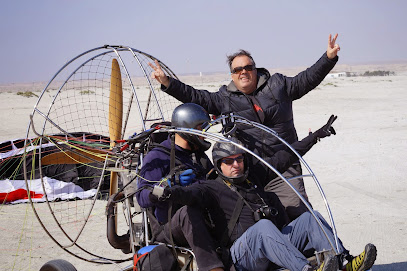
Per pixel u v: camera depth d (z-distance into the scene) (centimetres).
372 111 2469
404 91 3934
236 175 441
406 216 822
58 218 895
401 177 1078
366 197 941
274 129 555
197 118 472
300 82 558
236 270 431
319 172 1164
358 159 1280
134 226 541
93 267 681
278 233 412
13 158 1020
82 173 1047
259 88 559
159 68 575
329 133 488
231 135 495
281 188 536
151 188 425
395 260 644
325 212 861
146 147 538
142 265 445
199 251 420
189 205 425
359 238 730
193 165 491
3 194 999
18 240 790
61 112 2639
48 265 543
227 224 441
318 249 434
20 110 2830
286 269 421
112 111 653
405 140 1520
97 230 830
